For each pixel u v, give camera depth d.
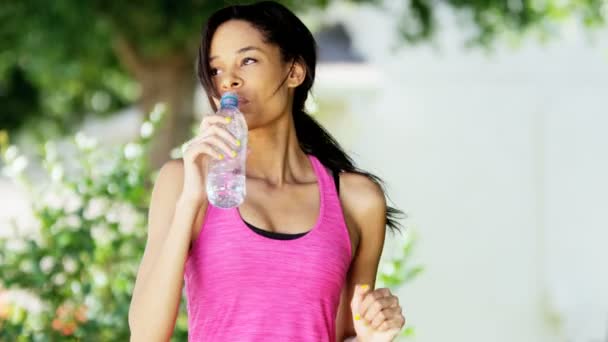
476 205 13.39
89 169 6.72
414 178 13.80
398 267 5.82
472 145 13.55
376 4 13.54
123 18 12.75
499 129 13.35
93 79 17.23
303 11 13.34
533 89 13.22
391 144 14.16
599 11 12.30
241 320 3.63
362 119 14.70
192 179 3.54
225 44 3.83
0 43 13.99
